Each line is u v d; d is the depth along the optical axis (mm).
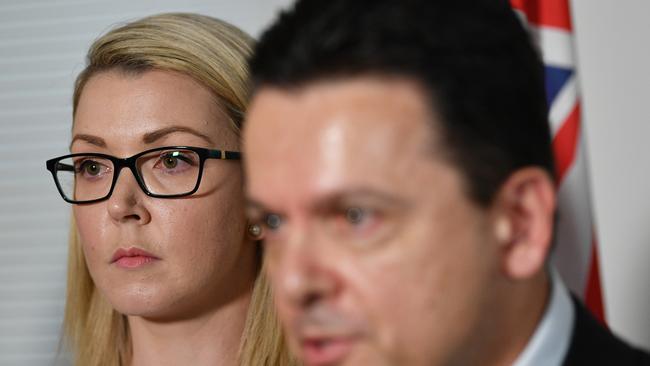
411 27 896
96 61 1751
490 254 917
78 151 1732
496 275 928
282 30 929
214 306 1770
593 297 2107
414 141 879
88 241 1722
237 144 1743
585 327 1004
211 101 1725
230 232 1729
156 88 1699
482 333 934
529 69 944
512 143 917
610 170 2324
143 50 1715
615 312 2303
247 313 1809
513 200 931
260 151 908
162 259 1675
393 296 885
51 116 2865
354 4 910
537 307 981
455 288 899
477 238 906
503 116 913
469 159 894
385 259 882
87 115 1719
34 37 2887
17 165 2871
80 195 1735
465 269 901
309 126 880
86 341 1993
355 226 886
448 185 889
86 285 1990
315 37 896
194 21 1775
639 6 2334
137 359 1820
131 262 1685
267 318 1807
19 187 2867
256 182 910
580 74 2350
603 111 2334
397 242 882
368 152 869
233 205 1730
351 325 891
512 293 950
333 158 869
